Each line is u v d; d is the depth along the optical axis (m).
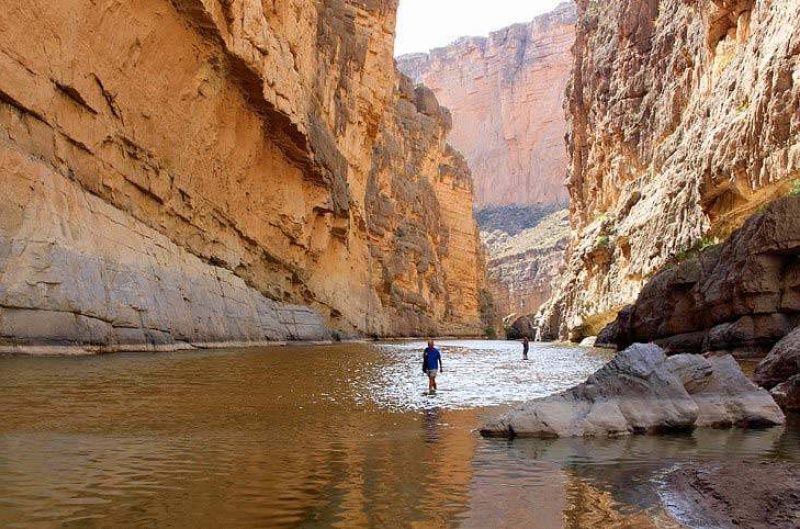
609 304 57.06
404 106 90.38
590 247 63.88
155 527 4.64
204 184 30.66
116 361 16.34
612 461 7.40
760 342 23.67
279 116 35.31
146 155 25.27
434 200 91.62
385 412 11.03
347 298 53.09
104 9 21.48
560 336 73.12
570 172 86.19
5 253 15.57
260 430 8.59
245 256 36.00
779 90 30.72
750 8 40.62
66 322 16.92
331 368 20.09
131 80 23.92
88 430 7.86
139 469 6.21
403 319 71.31
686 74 53.72
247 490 5.67
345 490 5.80
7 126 17.45
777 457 7.80
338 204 47.94
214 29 27.06
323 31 46.88
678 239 43.47
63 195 18.48
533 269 155.62
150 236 24.17
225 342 28.30
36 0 18.22
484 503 5.56
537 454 7.73
